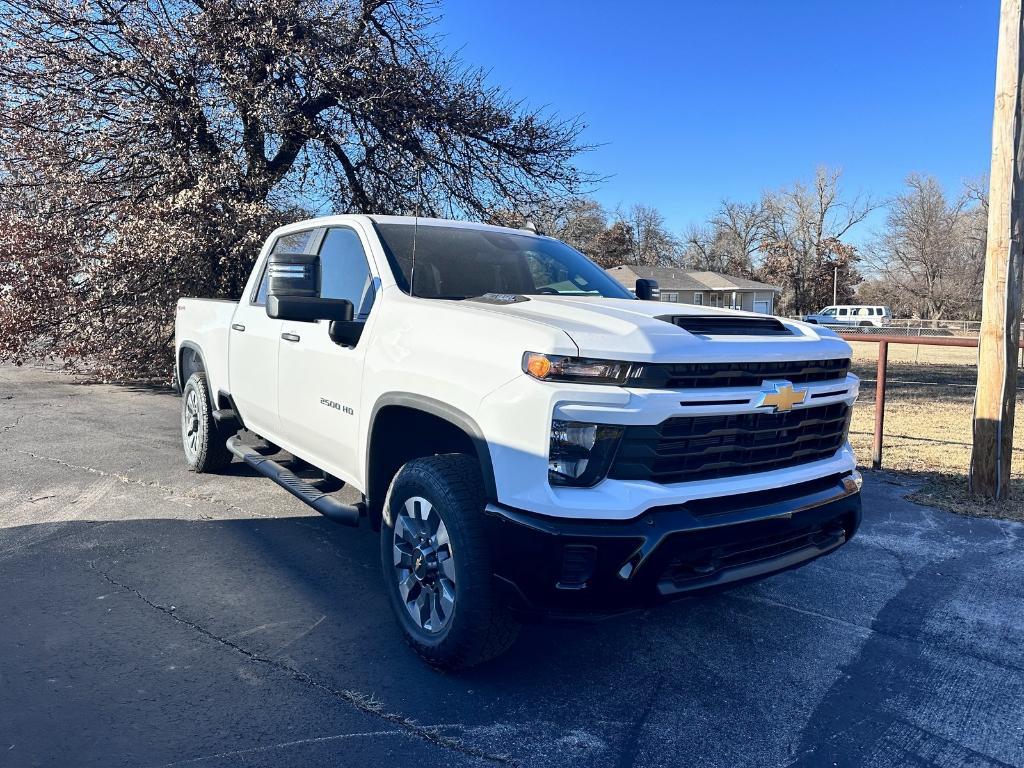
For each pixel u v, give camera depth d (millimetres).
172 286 11133
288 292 3701
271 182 12445
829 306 70125
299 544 4715
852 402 3508
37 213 11211
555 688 3137
